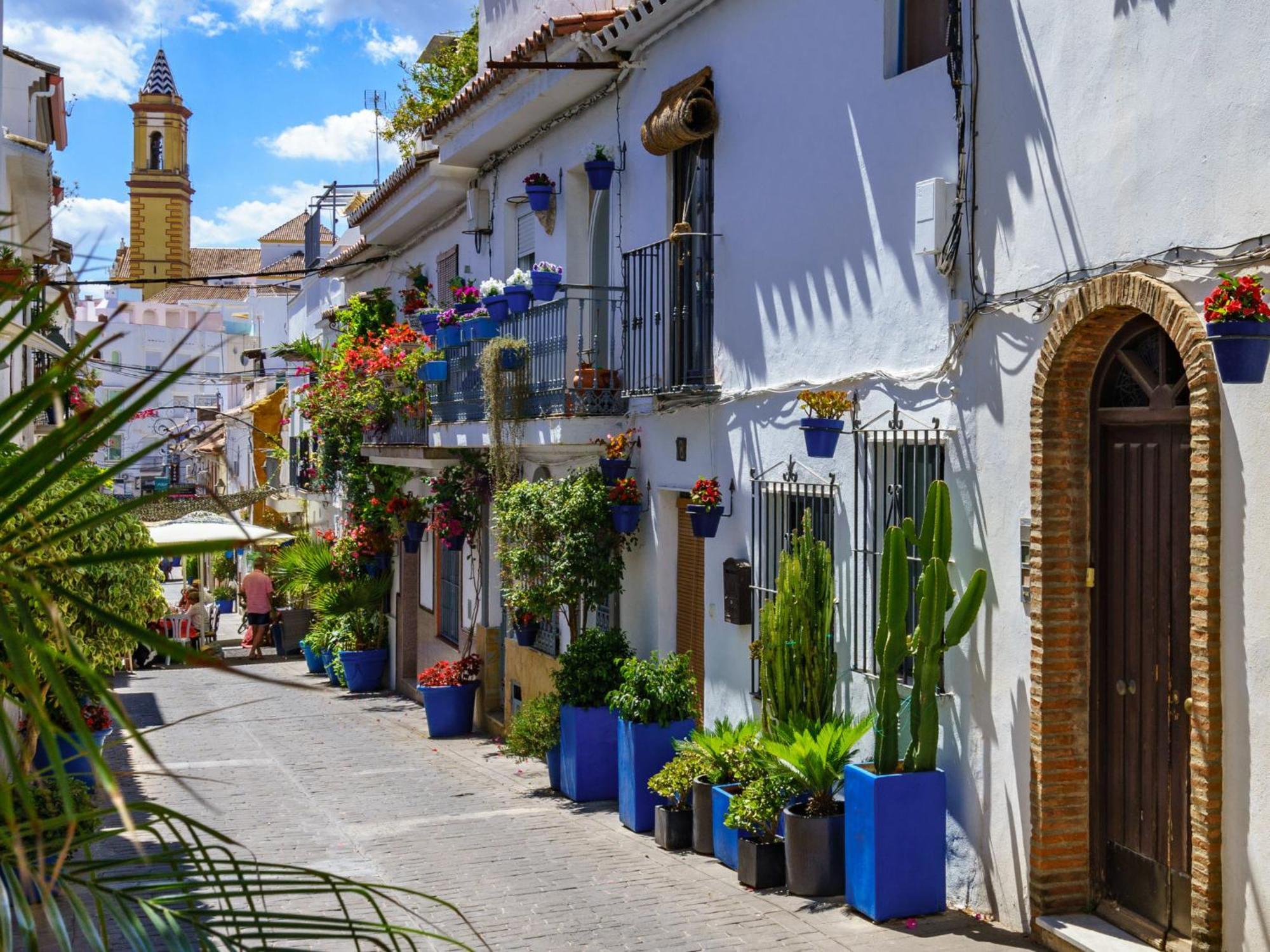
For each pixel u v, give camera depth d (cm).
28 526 255
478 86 1403
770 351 992
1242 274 573
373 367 1809
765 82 993
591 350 1253
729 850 884
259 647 2769
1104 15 657
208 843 980
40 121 1950
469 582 1742
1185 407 631
